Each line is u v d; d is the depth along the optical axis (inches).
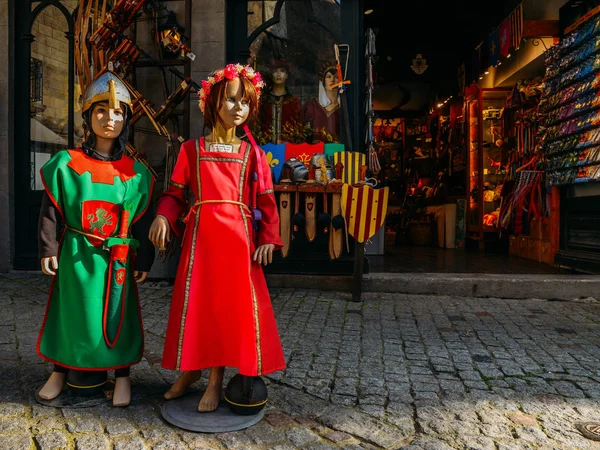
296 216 197.9
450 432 87.1
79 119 231.8
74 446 78.6
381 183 475.8
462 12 382.0
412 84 490.6
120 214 94.5
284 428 87.7
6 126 230.5
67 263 92.0
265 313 89.8
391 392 104.9
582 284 201.2
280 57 220.7
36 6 231.5
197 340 87.4
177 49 209.6
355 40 219.0
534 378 114.2
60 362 92.5
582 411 96.6
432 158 477.4
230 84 89.7
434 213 416.8
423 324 160.7
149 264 99.3
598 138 216.2
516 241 320.5
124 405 94.1
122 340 94.1
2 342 131.9
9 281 213.3
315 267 213.5
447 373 117.0
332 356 128.0
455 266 261.0
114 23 177.2
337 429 87.6
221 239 88.4
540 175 283.1
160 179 215.5
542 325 161.0
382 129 502.3
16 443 78.9
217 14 215.2
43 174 90.7
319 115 220.1
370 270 239.6
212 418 87.8
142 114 194.5
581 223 240.1
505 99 371.6
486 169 371.9
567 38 242.4
